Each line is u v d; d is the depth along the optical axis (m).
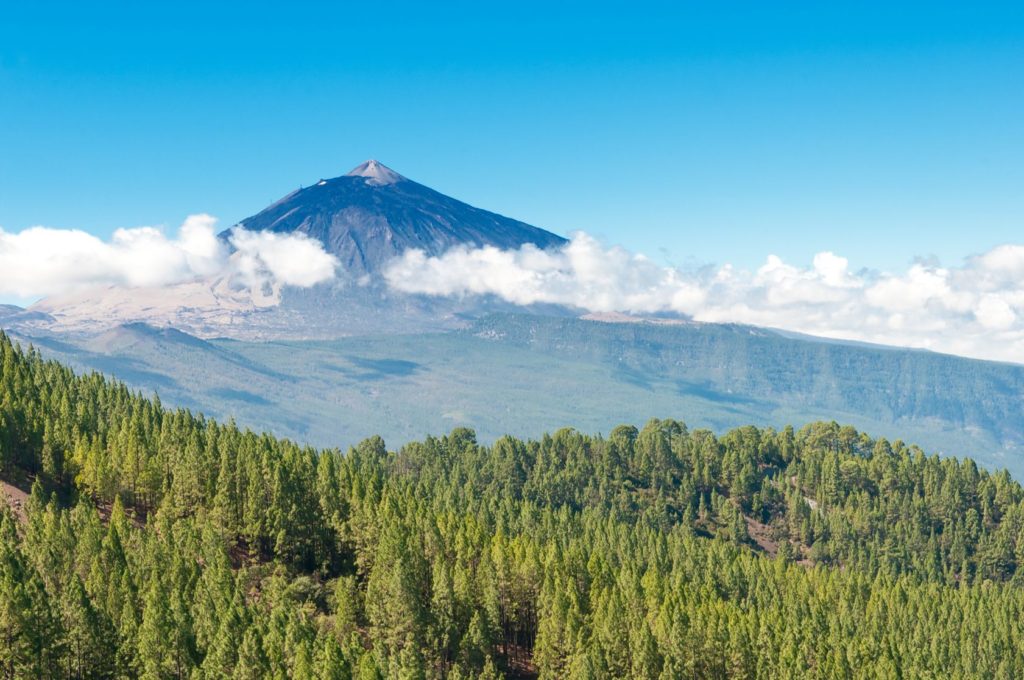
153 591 143.50
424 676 149.25
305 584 180.88
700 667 172.75
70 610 137.00
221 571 158.88
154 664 135.50
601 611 176.75
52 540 160.50
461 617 173.38
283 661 139.50
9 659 129.62
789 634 184.62
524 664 180.00
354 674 141.00
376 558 177.75
